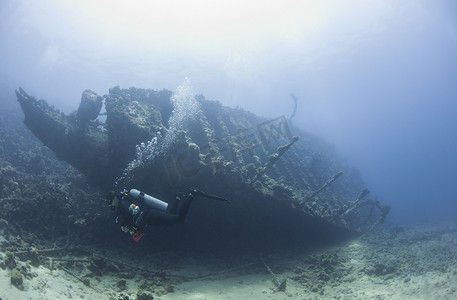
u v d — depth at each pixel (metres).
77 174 15.16
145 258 9.71
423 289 7.86
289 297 8.13
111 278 7.79
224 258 10.91
